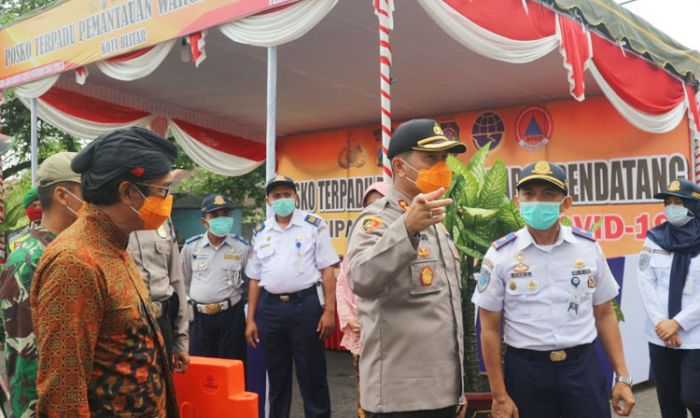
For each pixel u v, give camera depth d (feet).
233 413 7.85
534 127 25.72
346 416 15.81
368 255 6.11
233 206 14.29
